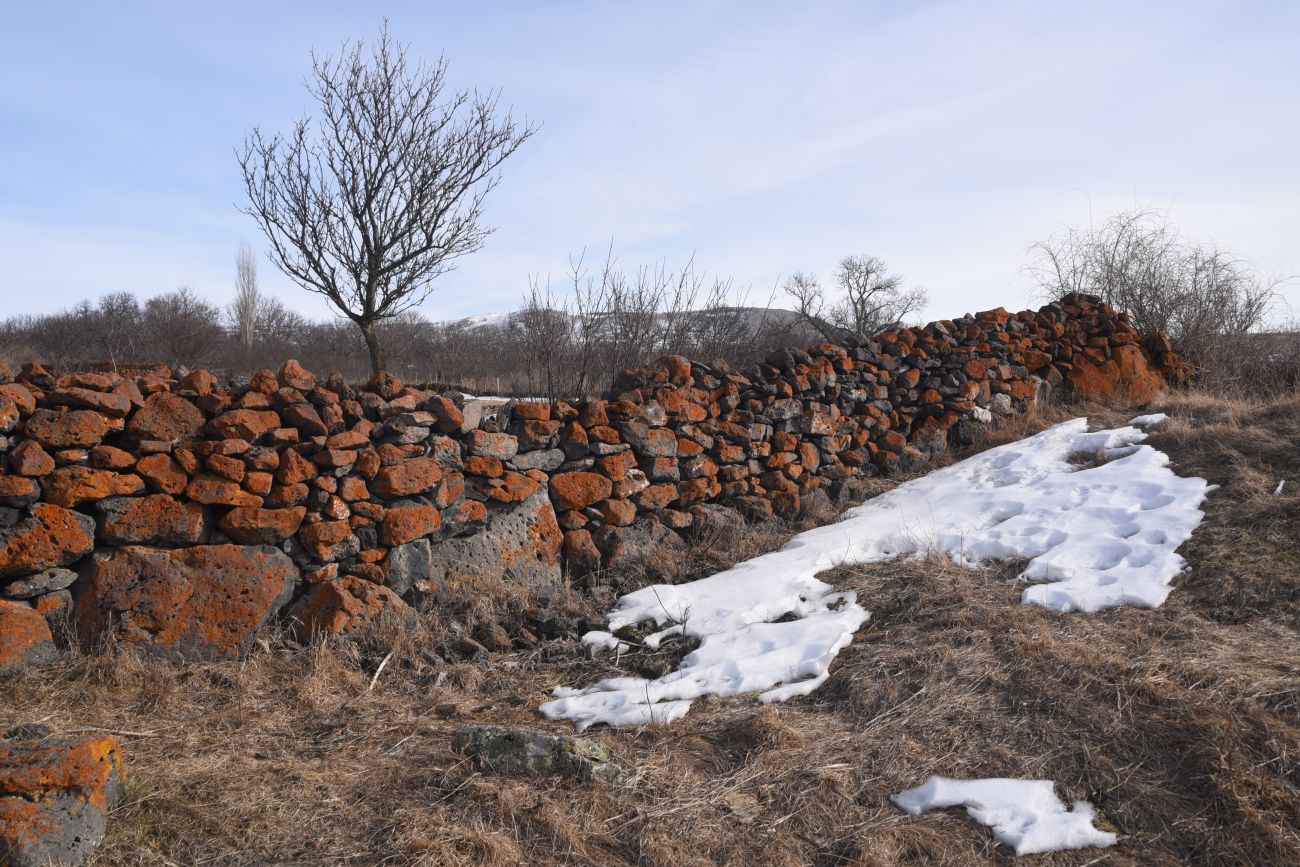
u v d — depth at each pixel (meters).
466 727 4.20
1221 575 5.21
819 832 3.60
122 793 3.48
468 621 5.63
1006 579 5.69
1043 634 4.79
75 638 4.73
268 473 5.25
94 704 4.35
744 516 7.33
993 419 9.14
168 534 4.98
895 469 8.41
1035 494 7.01
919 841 3.49
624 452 6.73
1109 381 9.76
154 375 5.70
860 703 4.47
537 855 3.41
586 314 8.91
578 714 4.62
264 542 5.24
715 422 7.34
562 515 6.51
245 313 30.75
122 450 4.94
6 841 2.94
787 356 7.91
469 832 3.44
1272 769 3.64
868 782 3.87
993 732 4.11
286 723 4.44
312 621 5.29
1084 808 3.63
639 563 6.55
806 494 7.71
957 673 4.58
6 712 4.16
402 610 5.52
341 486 5.45
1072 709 4.16
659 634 5.53
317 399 5.50
